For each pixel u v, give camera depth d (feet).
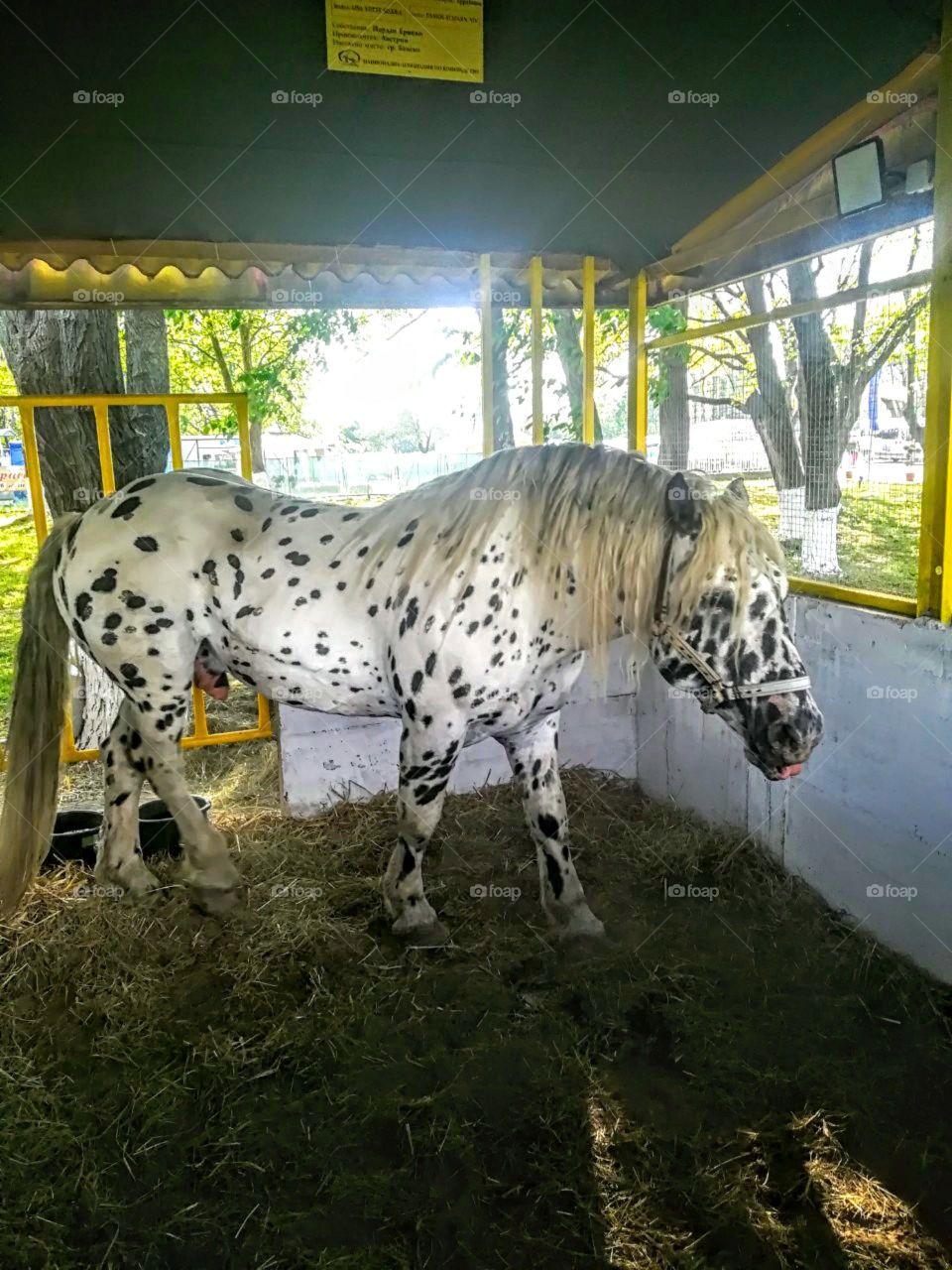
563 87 7.89
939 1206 5.19
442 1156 5.61
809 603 8.34
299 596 7.36
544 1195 5.32
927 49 6.97
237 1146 5.71
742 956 7.73
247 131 8.09
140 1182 5.49
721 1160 5.52
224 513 7.80
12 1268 4.93
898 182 7.59
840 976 7.39
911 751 7.16
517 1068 6.39
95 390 13.23
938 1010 6.82
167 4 6.81
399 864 7.84
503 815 10.58
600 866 9.41
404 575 7.06
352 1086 6.22
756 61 7.61
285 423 27.94
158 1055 6.57
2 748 12.33
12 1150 5.70
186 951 7.80
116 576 7.50
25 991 7.34
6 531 26.37
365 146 8.45
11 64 7.09
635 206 9.81
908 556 10.34
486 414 10.73
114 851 8.52
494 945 7.90
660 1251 4.95
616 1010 7.00
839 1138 5.68
